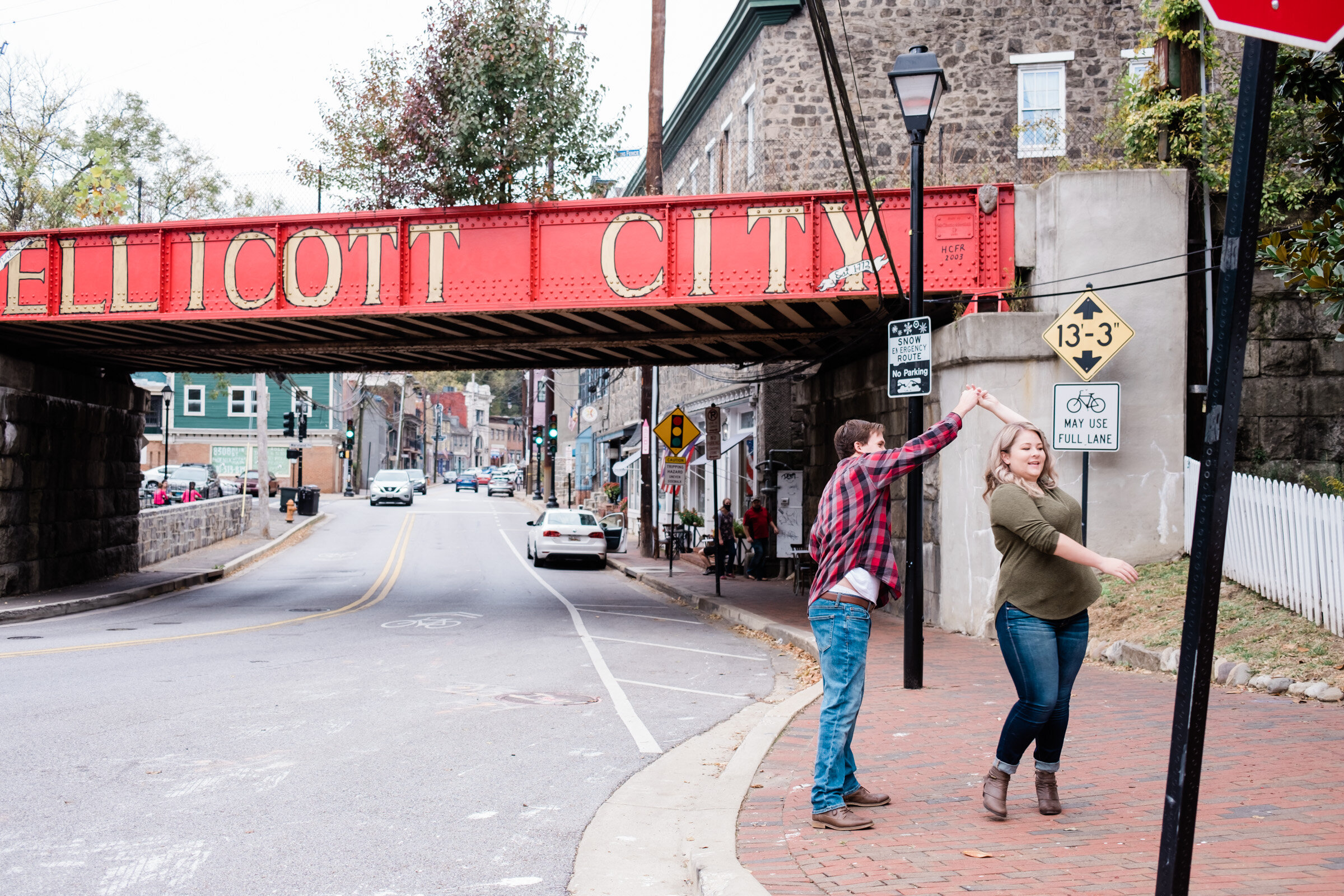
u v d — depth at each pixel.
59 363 20.31
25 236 16.14
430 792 6.16
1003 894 4.11
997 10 21.16
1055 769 5.22
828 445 20.14
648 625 15.98
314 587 22.50
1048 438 12.78
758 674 11.16
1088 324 11.50
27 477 18.30
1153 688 8.85
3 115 27.62
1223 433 3.00
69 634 14.12
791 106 21.48
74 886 4.54
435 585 23.12
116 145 29.34
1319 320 14.09
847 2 21.38
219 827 5.43
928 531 14.23
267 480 35.38
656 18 26.52
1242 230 2.95
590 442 55.69
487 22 15.55
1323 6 2.88
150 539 25.44
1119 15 21.00
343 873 4.77
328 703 8.89
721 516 24.92
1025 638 4.95
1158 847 4.65
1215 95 14.11
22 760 6.76
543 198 15.50
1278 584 10.24
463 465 150.38
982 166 19.94
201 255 15.79
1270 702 7.99
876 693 9.05
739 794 5.78
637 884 4.68
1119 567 4.61
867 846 4.79
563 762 6.94
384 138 15.87
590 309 14.83
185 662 11.25
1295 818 5.02
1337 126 7.38
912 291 9.65
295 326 16.78
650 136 26.50
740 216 14.46
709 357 20.34
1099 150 20.12
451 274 15.14
